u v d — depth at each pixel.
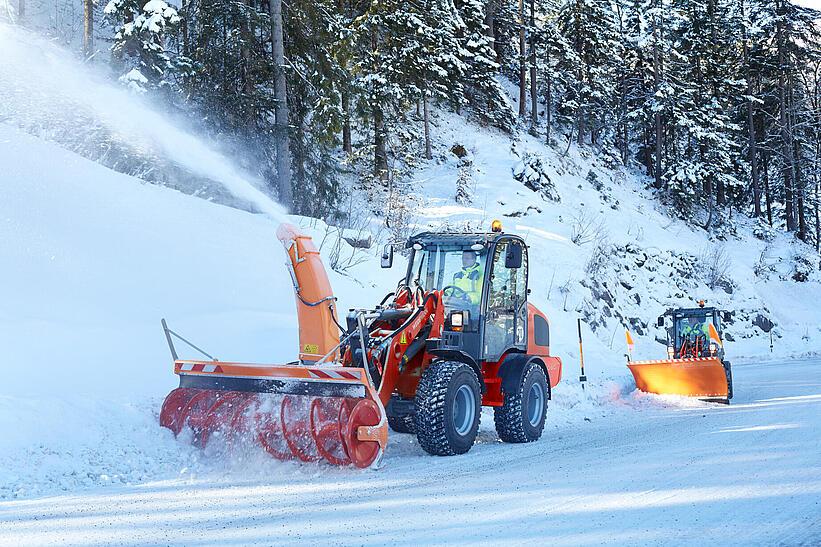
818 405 12.83
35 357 10.17
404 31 32.41
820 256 51.44
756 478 6.76
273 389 7.62
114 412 8.41
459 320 9.23
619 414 13.06
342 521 5.41
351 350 8.27
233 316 13.72
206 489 6.59
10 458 7.11
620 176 49.06
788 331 40.34
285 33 25.59
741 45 57.38
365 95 27.41
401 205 27.52
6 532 5.21
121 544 4.88
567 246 31.56
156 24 22.39
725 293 38.94
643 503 5.87
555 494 6.24
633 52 52.84
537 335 10.94
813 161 57.91
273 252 17.73
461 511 5.68
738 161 56.19
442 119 41.25
